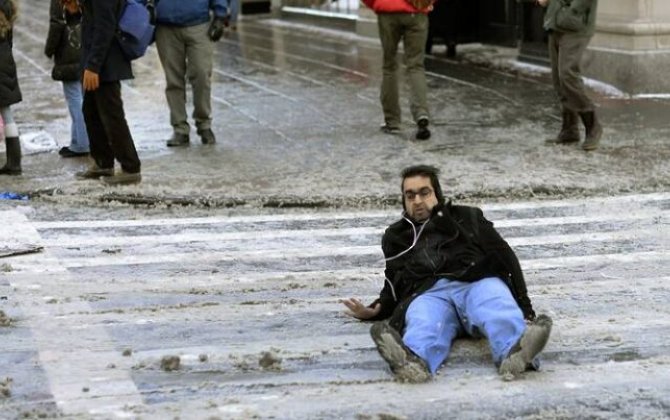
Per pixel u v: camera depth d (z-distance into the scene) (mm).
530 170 18250
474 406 8164
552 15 19141
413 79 20891
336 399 8375
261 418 7961
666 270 13000
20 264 13664
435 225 10008
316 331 10383
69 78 19781
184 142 21062
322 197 16891
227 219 16141
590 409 8062
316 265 13648
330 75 29922
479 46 34438
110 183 17938
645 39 24406
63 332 10406
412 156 19578
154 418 7980
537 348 8727
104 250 14383
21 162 19688
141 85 29359
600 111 22953
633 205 16453
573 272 12984
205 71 20766
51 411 8172
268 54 35344
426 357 8992
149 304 11586
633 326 10320
